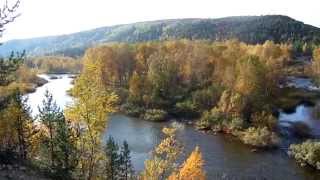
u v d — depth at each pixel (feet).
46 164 106.83
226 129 260.62
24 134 125.80
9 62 90.79
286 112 305.32
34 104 330.75
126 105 332.80
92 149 106.22
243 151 217.56
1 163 91.20
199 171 125.90
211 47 402.93
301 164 196.03
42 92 418.31
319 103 330.75
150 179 128.16
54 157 108.27
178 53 399.85
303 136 249.55
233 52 371.56
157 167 129.29
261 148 223.71
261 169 189.67
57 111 124.57
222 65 350.84
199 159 127.13
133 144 226.99
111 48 431.02
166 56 392.88
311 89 391.86
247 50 461.37
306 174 185.06
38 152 125.18
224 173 182.80
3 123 118.83
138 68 424.05
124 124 281.95
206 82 363.97
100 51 425.28
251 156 208.95
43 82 518.37
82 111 101.45
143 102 335.47
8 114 118.93
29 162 102.58
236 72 311.88
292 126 267.59
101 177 115.75
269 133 236.02
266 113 271.69
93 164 108.06
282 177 180.55
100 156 110.01
